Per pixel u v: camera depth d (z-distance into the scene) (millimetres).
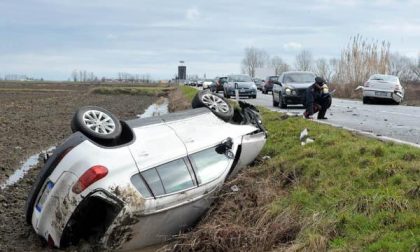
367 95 27656
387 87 27172
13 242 7508
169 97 52250
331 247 5652
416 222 5520
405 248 5035
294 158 9047
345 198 6621
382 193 6375
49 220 6945
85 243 7094
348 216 6148
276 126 12953
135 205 6766
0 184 11211
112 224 6754
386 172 7082
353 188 6980
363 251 5289
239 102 10227
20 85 99938
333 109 22672
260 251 6371
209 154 7926
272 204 7230
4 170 12742
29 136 19203
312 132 11109
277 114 16109
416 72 65188
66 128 22062
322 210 6539
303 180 8047
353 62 41094
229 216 7441
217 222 7258
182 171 7410
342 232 5934
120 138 7785
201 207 7672
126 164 6926
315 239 5797
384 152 8133
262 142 9211
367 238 5527
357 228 5902
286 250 5891
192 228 7734
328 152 8836
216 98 9688
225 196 7977
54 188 6859
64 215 6750
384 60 40500
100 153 6902
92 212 6961
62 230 6832
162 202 7004
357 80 40750
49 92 66500
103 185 6625
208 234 6883
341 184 7223
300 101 22422
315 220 6305
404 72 65000
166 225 7305
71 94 61062
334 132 10938
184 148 7660
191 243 6824
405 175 6840
